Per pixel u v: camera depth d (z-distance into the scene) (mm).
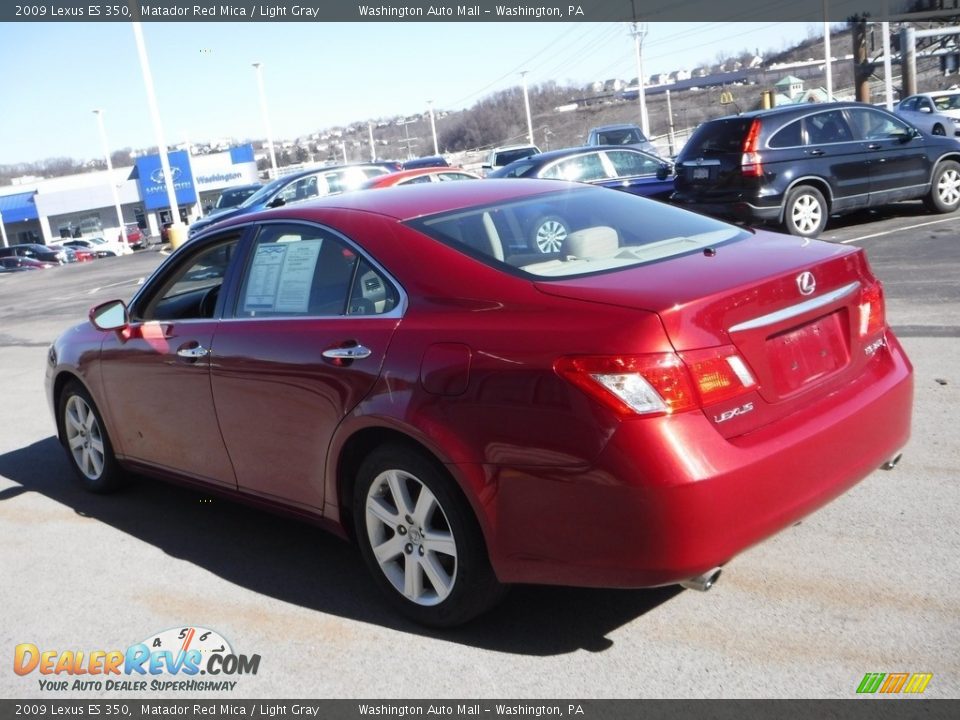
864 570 3600
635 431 2836
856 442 3289
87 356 5184
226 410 4227
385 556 3617
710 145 12305
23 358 11352
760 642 3209
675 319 2908
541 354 2994
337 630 3645
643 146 20312
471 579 3307
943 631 3143
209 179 68250
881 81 37625
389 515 3551
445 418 3197
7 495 5758
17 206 69000
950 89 35281
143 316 4969
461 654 3361
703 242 3732
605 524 2896
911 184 12703
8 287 26016
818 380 3277
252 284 4230
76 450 5641
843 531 3943
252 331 4074
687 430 2859
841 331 3426
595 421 2871
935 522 3926
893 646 3092
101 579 4340
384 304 3584
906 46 31094
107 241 64062
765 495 2967
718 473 2850
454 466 3178
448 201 3986
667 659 3178
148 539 4789
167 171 27719
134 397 4859
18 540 4953
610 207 4070
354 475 3783
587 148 14172
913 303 7941
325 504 3857
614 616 3506
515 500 3059
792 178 11852
